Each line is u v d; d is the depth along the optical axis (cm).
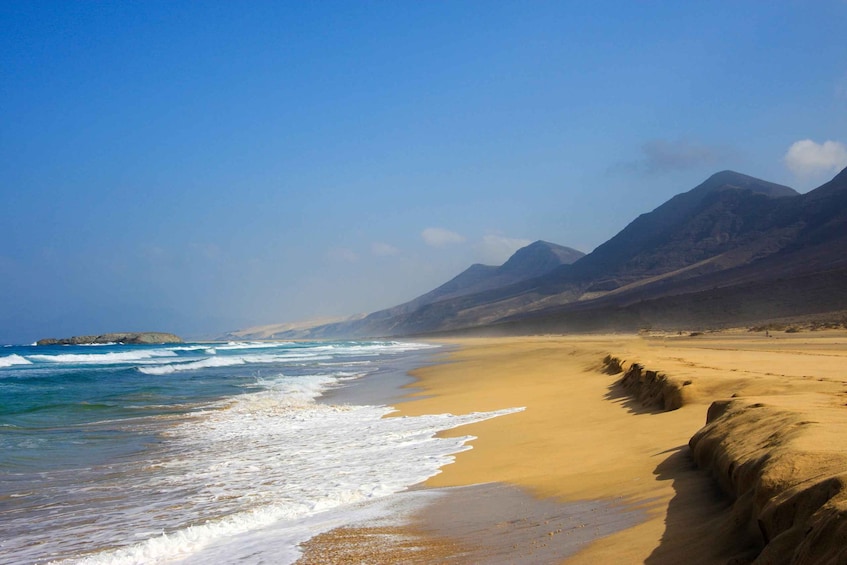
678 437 1045
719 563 465
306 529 792
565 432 1330
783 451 529
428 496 909
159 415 2080
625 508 684
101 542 835
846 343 3809
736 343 4344
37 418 2034
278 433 1678
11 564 768
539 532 659
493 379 2939
